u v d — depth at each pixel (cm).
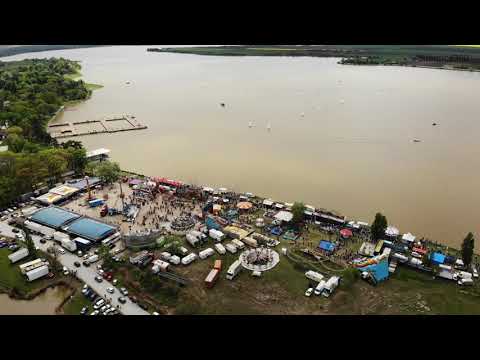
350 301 16088
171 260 18588
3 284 17550
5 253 19588
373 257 18725
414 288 16888
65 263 18875
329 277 17425
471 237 17788
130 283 17200
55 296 16950
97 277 17562
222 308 15738
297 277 17575
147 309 15750
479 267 18175
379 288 16888
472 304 15838
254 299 16262
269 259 18738
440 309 15575
